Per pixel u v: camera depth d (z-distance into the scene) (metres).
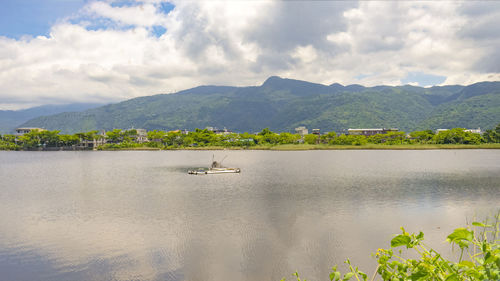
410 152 178.50
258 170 92.62
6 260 26.27
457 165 102.19
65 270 24.38
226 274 23.47
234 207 44.12
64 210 43.72
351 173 83.44
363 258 25.92
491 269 4.32
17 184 70.06
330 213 40.19
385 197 50.75
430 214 39.28
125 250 28.16
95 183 70.00
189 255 26.94
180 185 65.44
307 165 107.25
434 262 4.85
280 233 32.28
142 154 194.75
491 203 45.41
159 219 38.03
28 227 35.41
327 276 23.12
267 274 23.52
